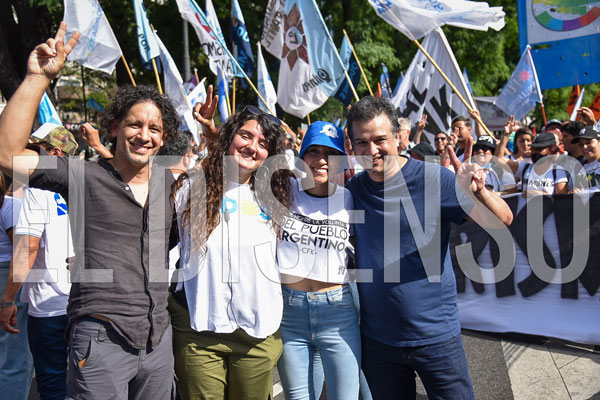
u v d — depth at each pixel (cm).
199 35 675
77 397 212
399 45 1576
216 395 250
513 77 734
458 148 641
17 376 322
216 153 249
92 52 590
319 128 260
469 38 1702
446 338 242
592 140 506
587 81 697
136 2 670
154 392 231
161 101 232
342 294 258
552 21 703
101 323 215
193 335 247
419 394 365
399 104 745
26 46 1174
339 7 1531
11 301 300
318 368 274
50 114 557
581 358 405
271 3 662
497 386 368
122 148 224
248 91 1462
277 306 249
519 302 455
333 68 627
